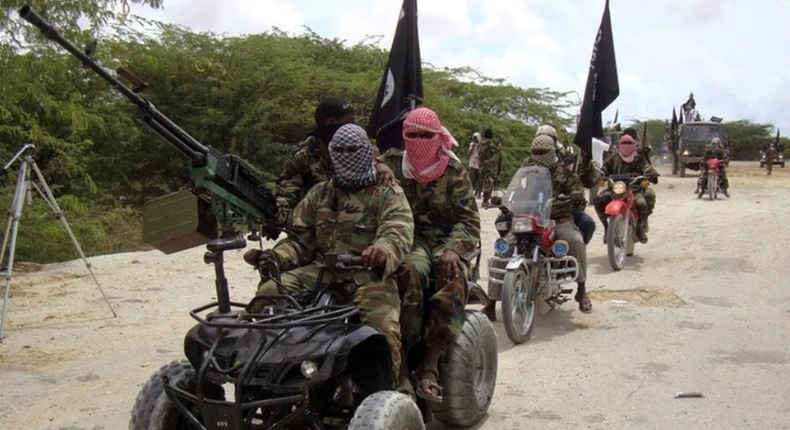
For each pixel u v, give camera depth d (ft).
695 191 81.20
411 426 12.66
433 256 16.38
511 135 100.73
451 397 16.67
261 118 68.18
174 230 13.64
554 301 27.30
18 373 21.93
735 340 25.14
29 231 40.27
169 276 35.70
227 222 14.14
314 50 88.12
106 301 28.63
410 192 16.88
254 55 69.46
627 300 31.14
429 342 15.58
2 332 25.31
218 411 12.35
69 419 18.62
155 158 64.49
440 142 16.55
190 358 13.25
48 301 30.76
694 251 41.75
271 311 13.55
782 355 23.49
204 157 13.34
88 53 12.46
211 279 35.06
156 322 27.68
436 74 107.04
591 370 22.25
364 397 13.70
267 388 12.30
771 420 18.40
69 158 48.29
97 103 57.82
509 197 26.81
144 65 64.34
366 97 75.92
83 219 47.62
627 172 40.01
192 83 67.26
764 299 30.83
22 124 47.37
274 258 14.47
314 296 14.12
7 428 18.06
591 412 19.02
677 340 25.23
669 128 139.85
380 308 13.93
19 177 26.81
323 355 12.26
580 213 29.76
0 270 29.60
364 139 14.60
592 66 31.27
